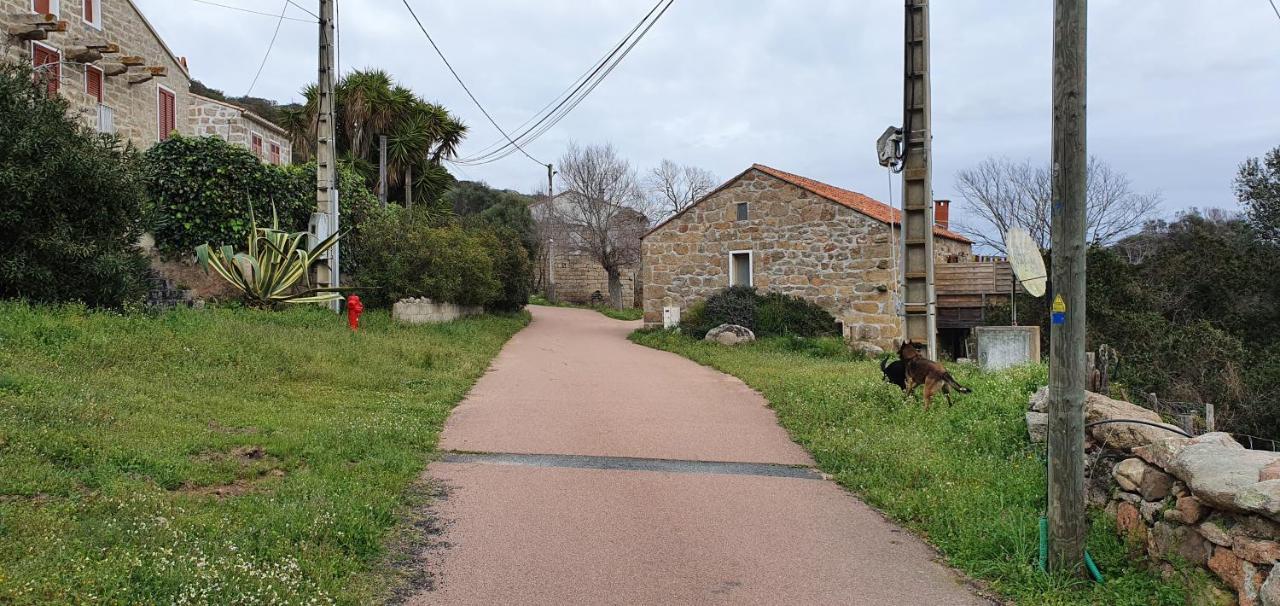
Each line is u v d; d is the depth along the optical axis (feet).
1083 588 15.23
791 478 23.47
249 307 49.14
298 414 26.30
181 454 19.92
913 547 17.94
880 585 15.69
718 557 16.89
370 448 23.25
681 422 31.04
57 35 50.44
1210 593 13.30
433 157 109.60
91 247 35.35
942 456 23.58
